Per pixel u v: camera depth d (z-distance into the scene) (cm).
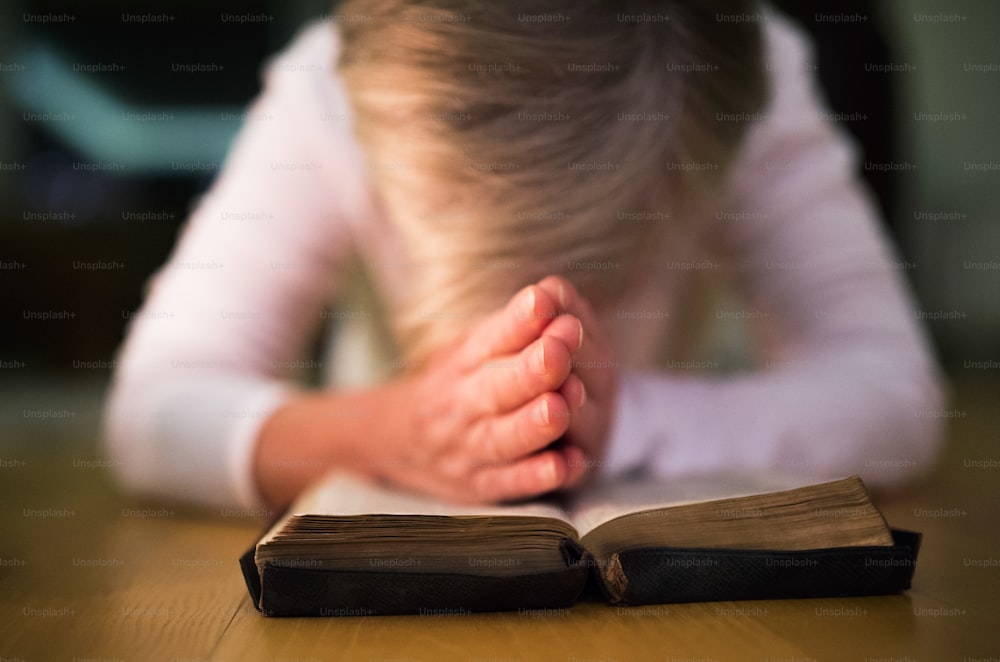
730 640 41
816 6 157
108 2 523
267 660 39
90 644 41
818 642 40
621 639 41
